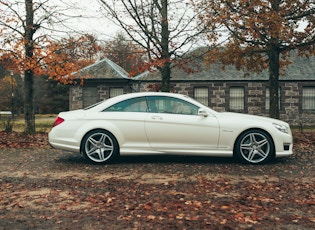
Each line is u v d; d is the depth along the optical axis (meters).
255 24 11.33
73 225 3.62
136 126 7.19
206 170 6.48
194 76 24.14
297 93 24.00
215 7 11.98
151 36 12.56
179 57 13.25
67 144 7.23
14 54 12.05
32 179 5.81
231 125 7.09
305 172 6.32
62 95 50.94
